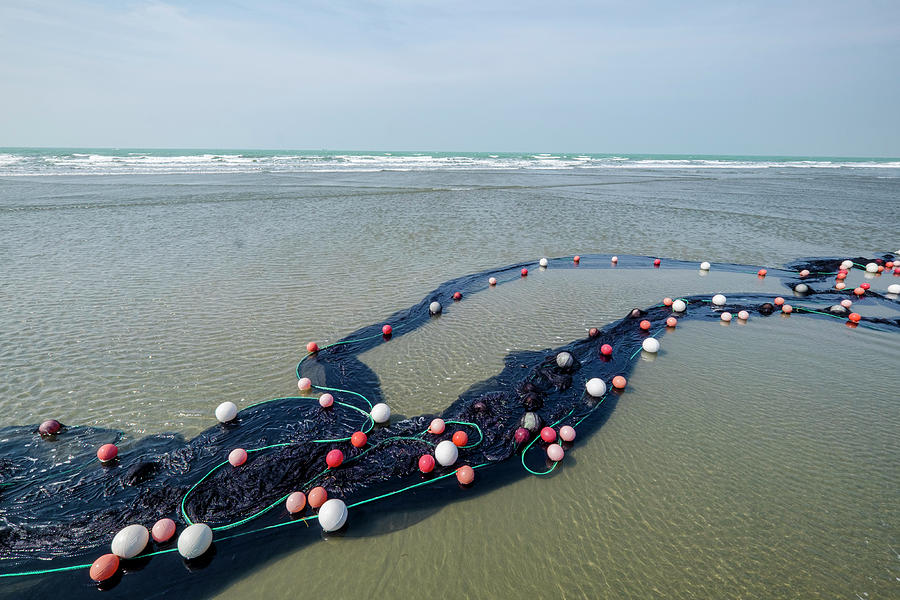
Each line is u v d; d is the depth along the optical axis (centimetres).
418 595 406
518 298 1144
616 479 542
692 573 427
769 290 1241
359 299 1086
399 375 768
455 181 3962
